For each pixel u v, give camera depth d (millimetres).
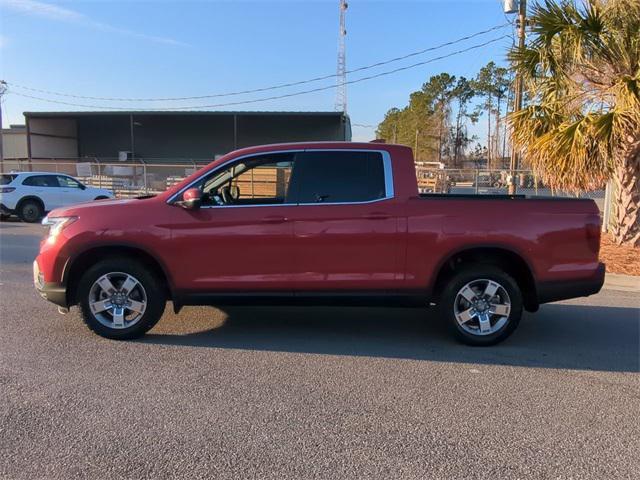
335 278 5449
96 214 5473
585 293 5559
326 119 46750
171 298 5598
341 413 3996
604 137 9602
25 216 17484
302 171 5547
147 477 3129
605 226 13656
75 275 5645
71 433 3623
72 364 4906
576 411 4109
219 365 4945
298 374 4762
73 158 49312
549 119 10883
